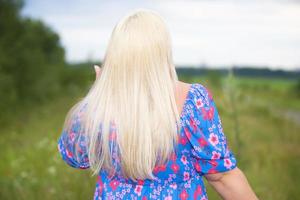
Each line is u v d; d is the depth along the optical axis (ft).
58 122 42.75
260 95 122.21
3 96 51.13
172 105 7.61
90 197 17.84
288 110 94.22
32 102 60.70
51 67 82.38
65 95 74.49
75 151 8.41
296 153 33.78
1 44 60.64
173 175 7.88
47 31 100.17
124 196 8.02
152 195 7.91
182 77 73.46
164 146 7.54
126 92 7.59
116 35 7.74
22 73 61.98
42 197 18.29
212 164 7.88
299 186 22.36
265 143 38.47
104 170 8.18
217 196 17.75
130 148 7.54
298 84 140.67
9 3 64.34
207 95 8.00
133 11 7.97
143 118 7.50
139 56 7.59
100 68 8.43
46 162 24.07
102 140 7.89
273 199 20.16
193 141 7.79
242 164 24.22
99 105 7.77
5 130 38.47
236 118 25.05
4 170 23.26
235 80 25.32
